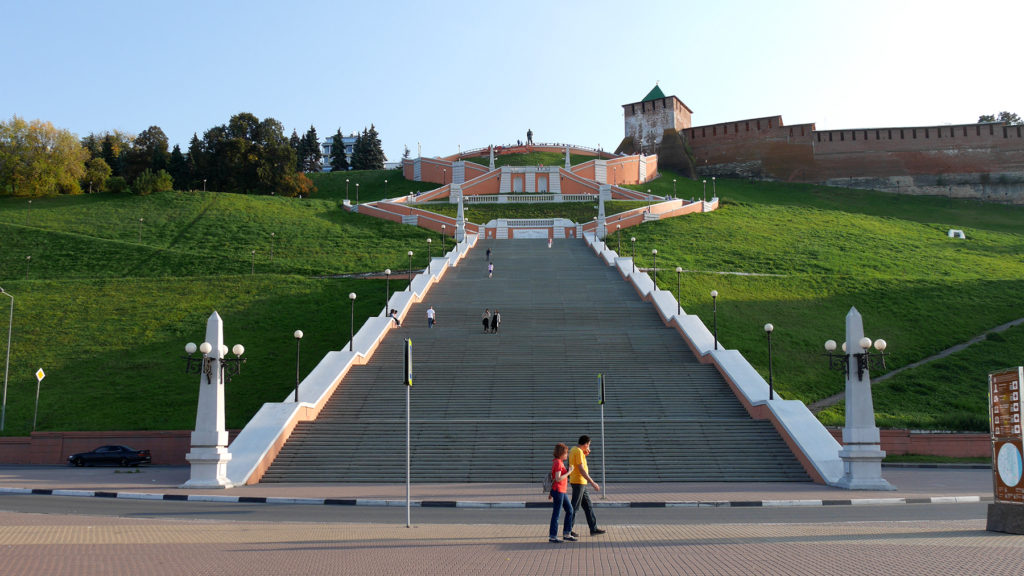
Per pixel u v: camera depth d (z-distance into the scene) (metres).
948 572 10.60
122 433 34.41
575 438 28.80
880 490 23.19
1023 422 13.92
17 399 38.84
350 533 14.90
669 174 116.69
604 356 37.97
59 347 44.84
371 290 54.69
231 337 46.22
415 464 27.06
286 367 41.72
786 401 30.02
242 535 14.49
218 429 24.75
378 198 106.12
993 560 11.42
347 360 36.16
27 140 88.88
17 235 70.38
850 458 23.84
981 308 52.31
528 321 44.84
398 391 33.59
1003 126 106.44
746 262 64.31
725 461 27.20
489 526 16.17
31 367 42.31
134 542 13.48
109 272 62.50
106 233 74.81
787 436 28.19
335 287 55.50
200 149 108.62
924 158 108.81
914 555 11.95
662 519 17.56
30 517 16.84
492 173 98.69
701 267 61.53
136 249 67.50
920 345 46.28
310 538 14.17
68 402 38.34
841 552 12.34
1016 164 105.25
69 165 91.31
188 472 29.84
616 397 32.78
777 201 99.94
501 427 29.77
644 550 12.81
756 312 49.78
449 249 69.25
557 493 13.71
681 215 81.75
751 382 32.81
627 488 24.02
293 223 79.62
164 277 59.00
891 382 40.38
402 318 45.19
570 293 51.06
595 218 83.12
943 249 74.00
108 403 38.19
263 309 51.00
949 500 21.09
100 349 44.53
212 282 56.53
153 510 18.89
